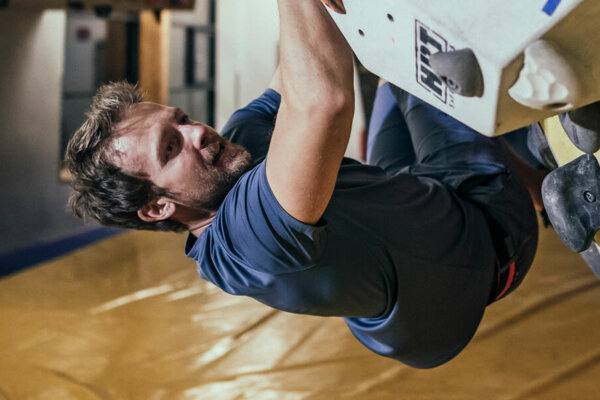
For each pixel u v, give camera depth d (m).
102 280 3.89
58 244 4.84
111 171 1.26
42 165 4.89
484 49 0.58
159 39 4.55
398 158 1.54
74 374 2.78
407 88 0.74
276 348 2.85
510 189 1.32
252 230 1.02
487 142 1.36
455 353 1.35
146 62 4.54
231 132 1.41
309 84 0.83
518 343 2.65
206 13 7.55
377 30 0.69
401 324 1.23
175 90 7.26
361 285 1.15
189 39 7.35
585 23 0.54
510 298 3.06
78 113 5.76
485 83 0.60
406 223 1.17
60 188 5.03
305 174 0.89
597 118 0.72
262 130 1.42
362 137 2.35
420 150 1.41
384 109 1.61
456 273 1.22
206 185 1.25
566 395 2.27
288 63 0.85
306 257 1.04
